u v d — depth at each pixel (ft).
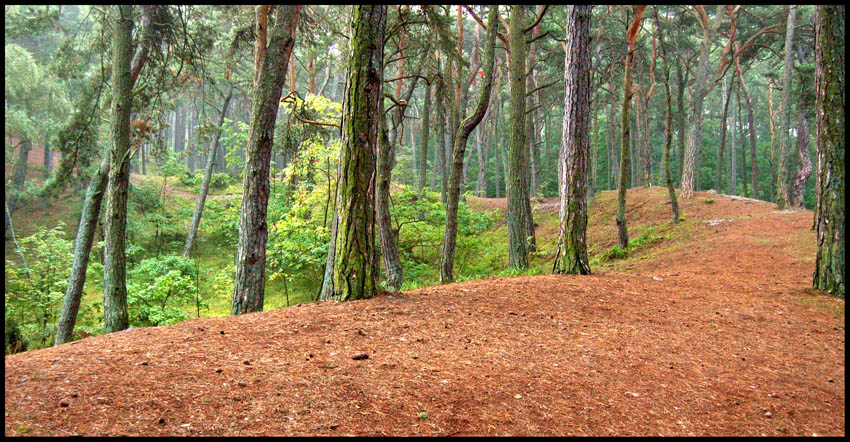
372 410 11.12
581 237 33.17
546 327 19.57
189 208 85.76
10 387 10.57
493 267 53.67
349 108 21.79
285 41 28.94
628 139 50.78
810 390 14.98
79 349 13.60
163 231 82.23
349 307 20.15
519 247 41.42
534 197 95.76
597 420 11.75
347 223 21.86
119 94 34.47
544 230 77.15
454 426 10.75
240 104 129.49
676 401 13.33
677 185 126.62
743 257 40.81
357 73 21.57
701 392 14.12
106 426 9.34
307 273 55.16
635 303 24.89
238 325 17.01
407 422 10.72
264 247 28.25
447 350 15.80
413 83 56.75
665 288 29.35
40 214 95.86
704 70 78.54
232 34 43.93
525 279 29.66
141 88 37.01
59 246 51.75
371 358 14.47
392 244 36.94
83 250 36.29
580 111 32.40
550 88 104.12
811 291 27.99
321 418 10.52
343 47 57.62
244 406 10.71
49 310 48.49
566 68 32.86
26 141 90.43
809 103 71.20
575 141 32.55
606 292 26.76
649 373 15.30
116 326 33.17
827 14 26.99
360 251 21.94
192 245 77.10
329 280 22.39
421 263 52.24
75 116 47.50
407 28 50.34
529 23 65.36
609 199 84.79
